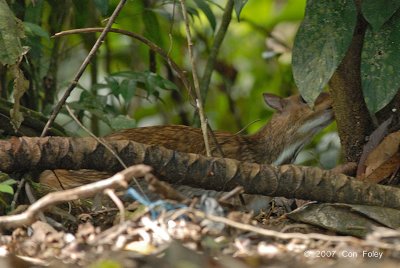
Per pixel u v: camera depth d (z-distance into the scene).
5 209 9.69
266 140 13.66
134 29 14.91
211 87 17.92
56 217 9.45
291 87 16.38
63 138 9.59
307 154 15.44
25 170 9.61
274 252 7.67
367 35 10.23
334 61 10.05
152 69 14.16
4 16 9.95
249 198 11.57
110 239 7.62
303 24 10.22
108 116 13.12
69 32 10.27
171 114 16.92
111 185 7.68
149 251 7.49
